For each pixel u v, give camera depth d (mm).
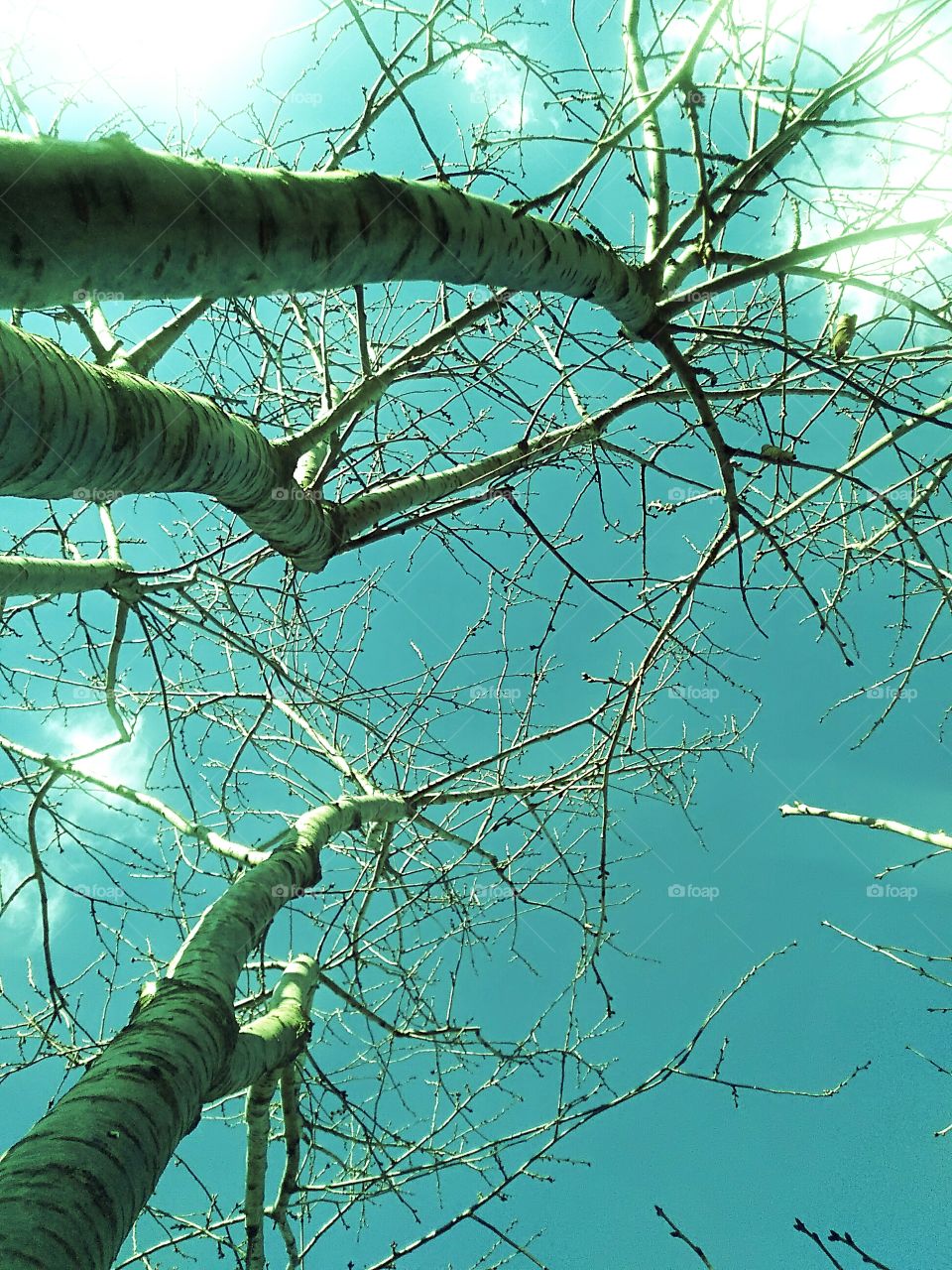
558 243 2463
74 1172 1702
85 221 1551
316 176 1962
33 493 2320
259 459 3078
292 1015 3541
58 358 2217
